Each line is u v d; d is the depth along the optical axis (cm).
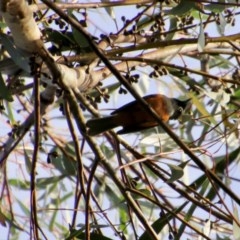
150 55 955
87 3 837
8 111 1086
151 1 886
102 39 890
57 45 862
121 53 879
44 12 906
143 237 829
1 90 797
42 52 749
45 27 876
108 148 1005
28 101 1080
